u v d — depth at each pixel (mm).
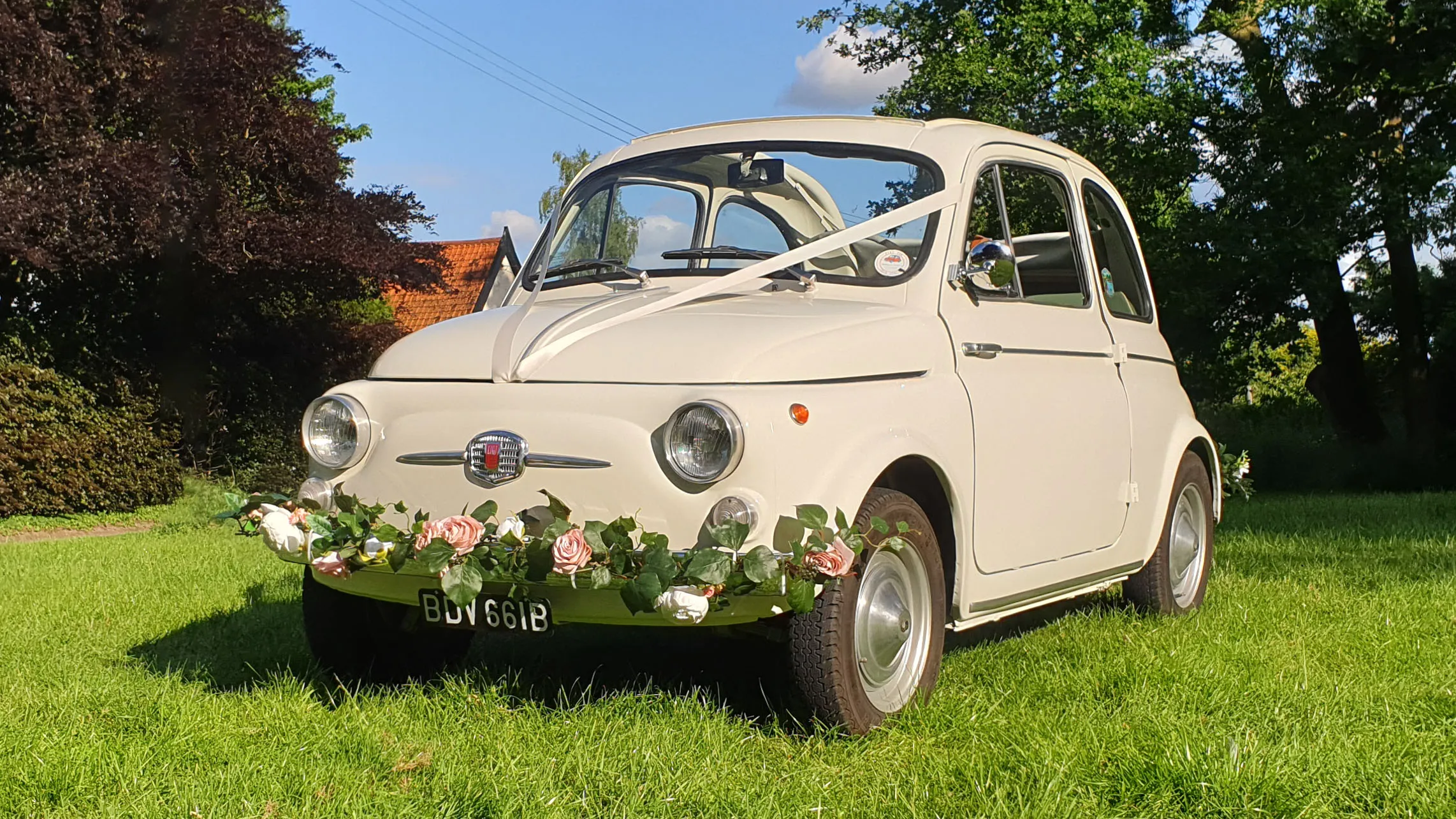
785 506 3494
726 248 4602
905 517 3922
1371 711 3979
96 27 15688
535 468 3660
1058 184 5363
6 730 3873
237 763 3482
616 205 4969
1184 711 3939
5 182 14477
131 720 3965
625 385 3691
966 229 4609
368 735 3699
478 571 3508
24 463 14336
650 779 3291
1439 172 18891
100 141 15242
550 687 4426
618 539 3430
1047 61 21375
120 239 15375
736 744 3623
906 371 4055
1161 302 20406
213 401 18000
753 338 3764
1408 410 21375
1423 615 5578
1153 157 20297
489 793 3193
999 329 4602
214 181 16531
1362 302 21844
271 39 17016
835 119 4977
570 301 4516
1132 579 5812
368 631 4484
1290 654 4758
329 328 19594
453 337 4168
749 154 4852
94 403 15188
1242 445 21969
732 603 3547
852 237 4410
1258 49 20312
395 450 3916
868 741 3715
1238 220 19828
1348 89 19953
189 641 5426
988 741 3643
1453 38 19250
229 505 4023
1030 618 5816
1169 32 22391
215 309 17547
